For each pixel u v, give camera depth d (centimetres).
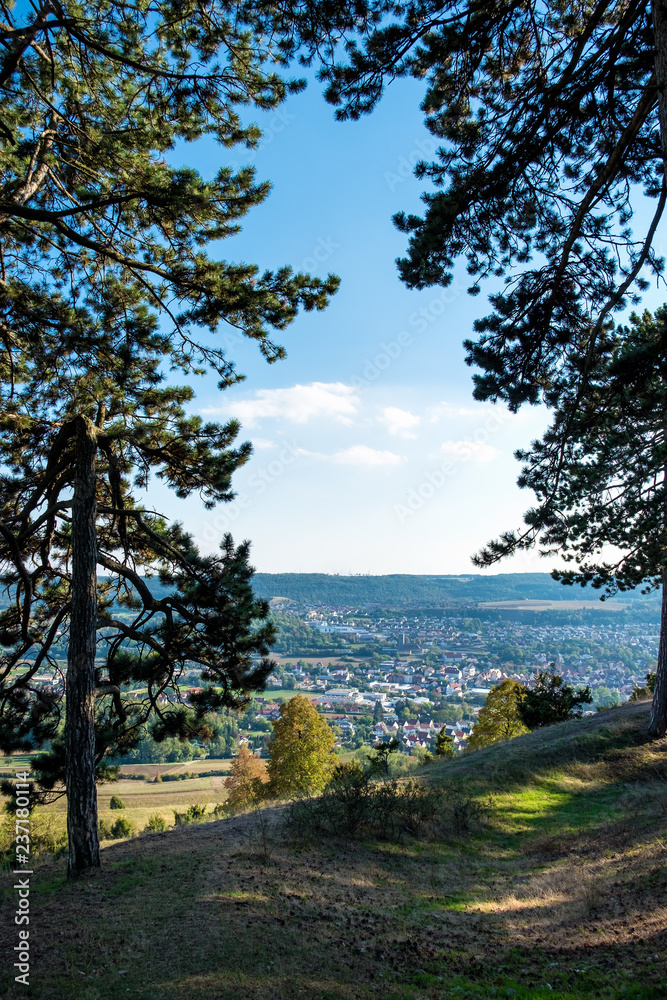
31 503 947
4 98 745
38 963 550
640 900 725
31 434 970
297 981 542
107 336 757
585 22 701
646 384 800
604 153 709
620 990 492
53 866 978
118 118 772
